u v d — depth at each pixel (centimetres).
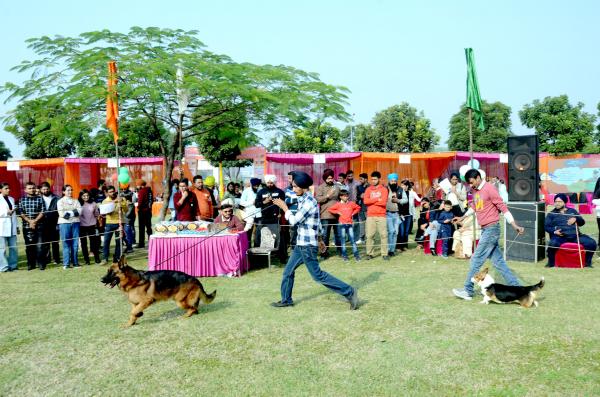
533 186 902
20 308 654
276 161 1916
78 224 985
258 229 932
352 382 395
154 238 847
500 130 2992
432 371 413
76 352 481
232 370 426
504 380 393
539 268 844
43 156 2641
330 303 641
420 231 1134
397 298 657
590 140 2636
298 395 374
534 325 525
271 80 1170
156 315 606
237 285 770
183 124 1334
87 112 1106
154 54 1095
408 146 3003
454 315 571
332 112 1166
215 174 2689
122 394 385
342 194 988
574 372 404
